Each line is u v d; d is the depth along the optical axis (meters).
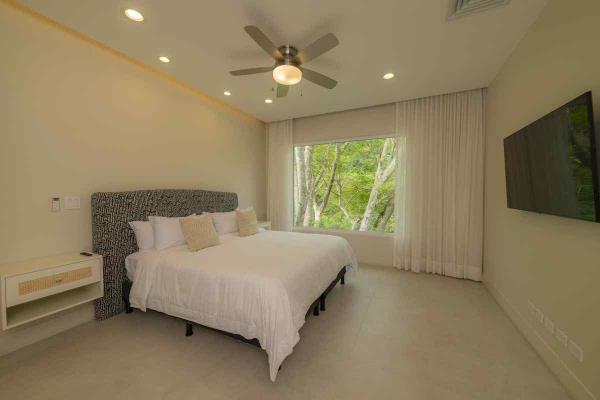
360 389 1.55
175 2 1.79
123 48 2.38
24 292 1.74
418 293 2.98
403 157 3.83
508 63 2.52
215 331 2.02
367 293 2.99
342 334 2.14
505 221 2.58
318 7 1.84
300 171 5.00
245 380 1.62
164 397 1.48
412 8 1.85
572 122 1.39
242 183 4.42
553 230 1.75
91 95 2.36
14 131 1.91
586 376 1.41
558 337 1.67
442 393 1.53
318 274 2.27
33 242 2.02
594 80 1.38
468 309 2.59
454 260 3.51
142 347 1.94
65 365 1.74
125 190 2.65
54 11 1.89
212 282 1.87
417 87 3.26
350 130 4.29
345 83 3.13
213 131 3.78
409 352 1.91
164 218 2.63
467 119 3.38
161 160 3.03
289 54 2.18
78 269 2.03
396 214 3.90
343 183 4.64
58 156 2.15
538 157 1.74
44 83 2.05
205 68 2.76
